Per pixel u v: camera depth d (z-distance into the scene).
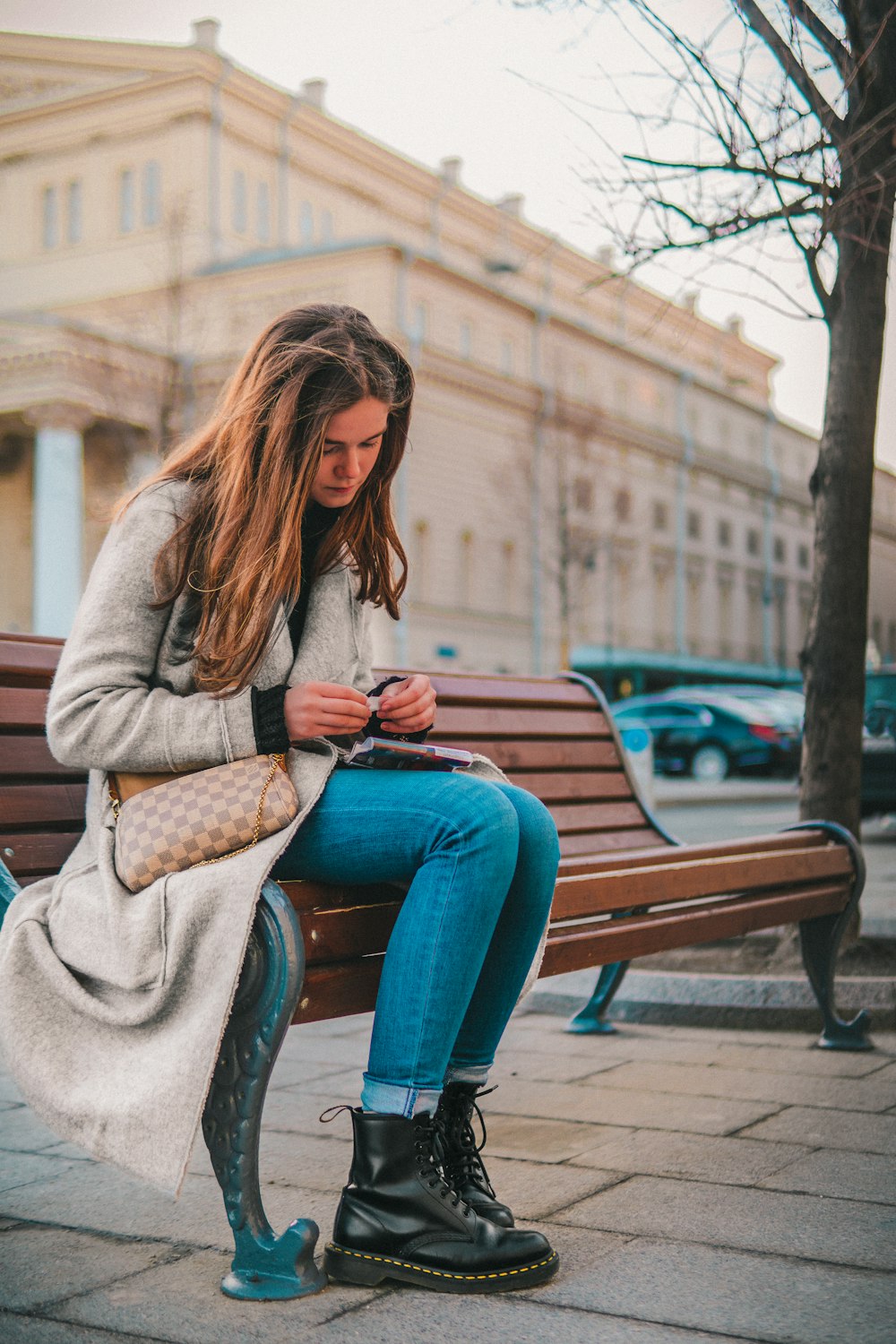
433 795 1.98
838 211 4.20
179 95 37.28
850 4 4.13
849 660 4.72
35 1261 2.10
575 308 47.22
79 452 33.06
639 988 4.23
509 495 40.44
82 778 2.41
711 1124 2.92
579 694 4.09
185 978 1.86
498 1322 1.82
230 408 2.07
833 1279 1.98
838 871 3.71
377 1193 1.96
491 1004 2.11
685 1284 1.96
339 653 2.20
